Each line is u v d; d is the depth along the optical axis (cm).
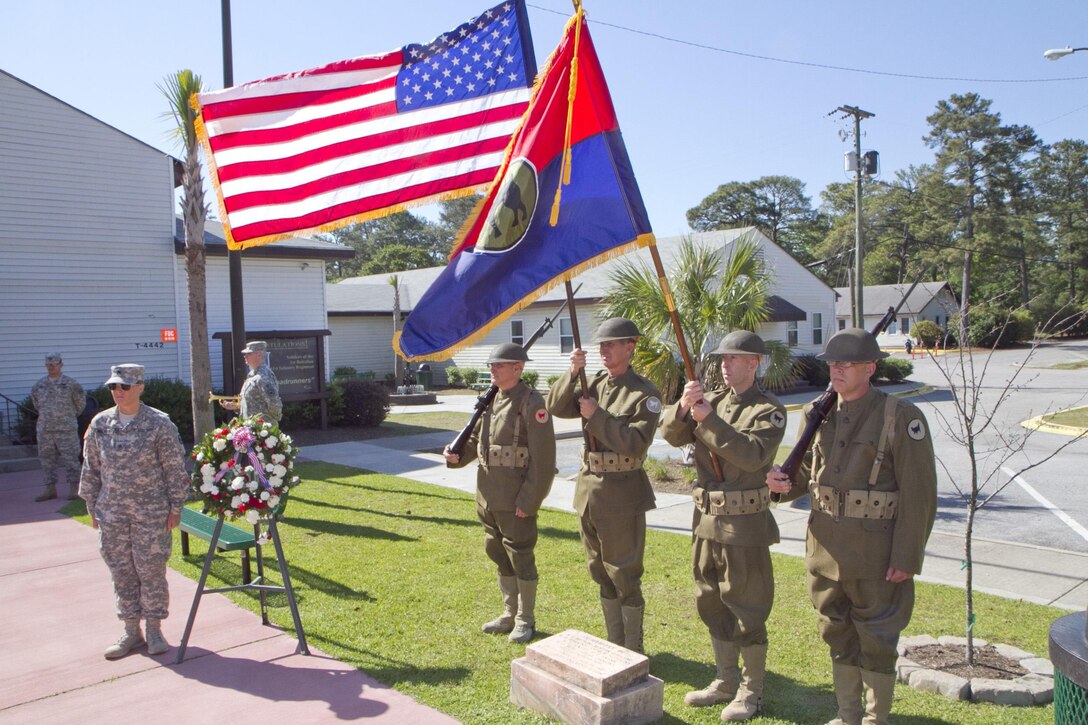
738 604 419
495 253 463
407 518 905
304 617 580
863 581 373
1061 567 680
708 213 7519
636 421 454
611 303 1180
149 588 521
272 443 521
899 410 368
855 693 388
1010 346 4791
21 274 1584
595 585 641
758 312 1127
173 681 479
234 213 714
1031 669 451
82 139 1650
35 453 1430
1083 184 6600
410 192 682
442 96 684
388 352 3300
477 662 493
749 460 397
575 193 452
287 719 425
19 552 795
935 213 5975
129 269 1716
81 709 445
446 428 1911
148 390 1580
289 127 711
